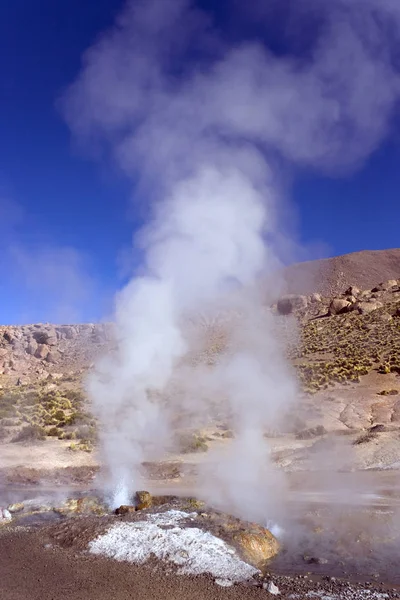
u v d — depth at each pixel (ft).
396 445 61.00
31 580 25.66
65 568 27.02
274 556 30.27
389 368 104.47
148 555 28.25
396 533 34.12
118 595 23.89
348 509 39.60
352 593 24.62
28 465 60.49
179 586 24.88
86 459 62.85
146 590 24.44
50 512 38.93
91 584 25.07
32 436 74.69
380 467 54.75
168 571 26.55
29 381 135.74
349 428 75.56
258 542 30.48
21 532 33.30
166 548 28.86
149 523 32.63
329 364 113.09
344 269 252.83
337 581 26.30
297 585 25.53
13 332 176.86
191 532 30.89
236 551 29.01
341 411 84.43
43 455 64.90
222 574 26.35
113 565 27.25
